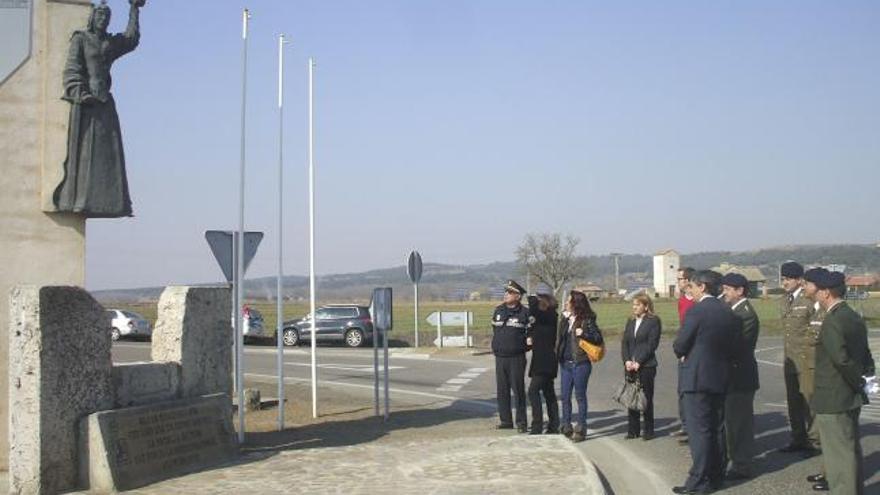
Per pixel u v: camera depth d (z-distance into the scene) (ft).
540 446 35.50
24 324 27.09
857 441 25.29
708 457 28.96
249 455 34.35
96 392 28.84
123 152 33.01
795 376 34.73
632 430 40.42
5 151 31.50
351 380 71.61
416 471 30.94
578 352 39.96
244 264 39.37
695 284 29.89
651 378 39.55
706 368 28.89
